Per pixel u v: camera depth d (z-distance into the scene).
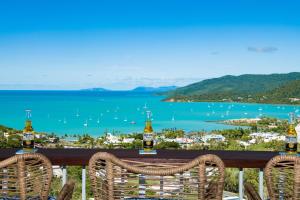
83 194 2.58
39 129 58.78
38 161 1.84
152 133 2.70
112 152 2.67
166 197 1.84
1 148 2.84
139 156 2.53
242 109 96.69
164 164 1.80
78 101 132.50
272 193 1.89
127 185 1.83
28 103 115.31
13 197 1.99
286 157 1.82
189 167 1.76
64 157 2.53
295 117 2.62
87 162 2.52
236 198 2.73
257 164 2.50
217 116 83.88
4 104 111.12
